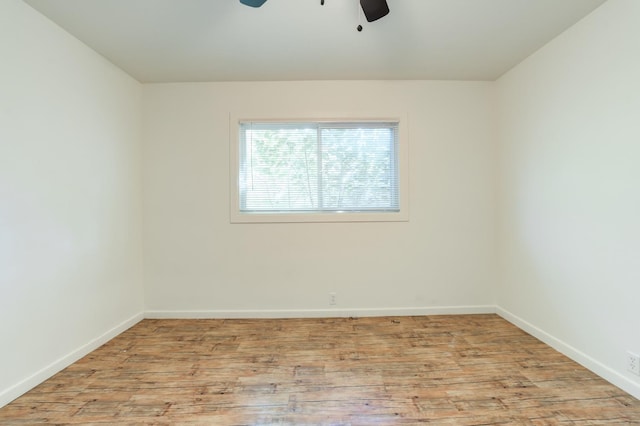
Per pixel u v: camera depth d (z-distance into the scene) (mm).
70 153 2270
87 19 2080
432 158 3174
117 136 2797
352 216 3160
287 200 3207
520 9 2002
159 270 3162
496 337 2635
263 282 3176
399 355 2334
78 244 2338
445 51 2555
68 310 2232
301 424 1598
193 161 3152
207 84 3137
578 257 2176
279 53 2561
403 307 3189
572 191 2223
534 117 2609
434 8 1986
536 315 2617
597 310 2025
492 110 3182
